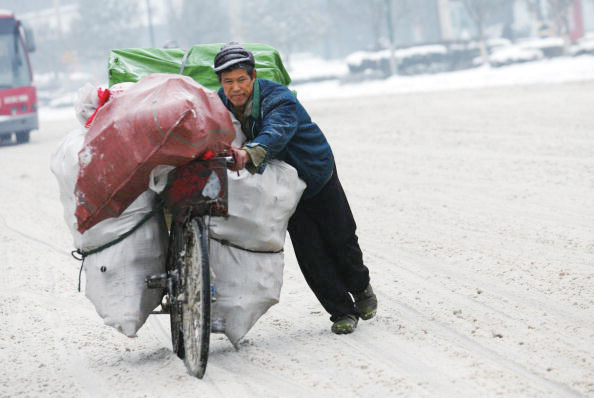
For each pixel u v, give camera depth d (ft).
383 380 22.74
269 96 24.77
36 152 106.73
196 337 23.86
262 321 29.94
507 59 217.36
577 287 30.58
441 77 189.88
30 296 35.91
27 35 124.36
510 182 52.65
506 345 25.03
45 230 51.08
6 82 122.93
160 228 25.07
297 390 22.52
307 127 25.49
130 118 22.24
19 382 25.30
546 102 99.19
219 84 27.27
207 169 22.74
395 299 31.14
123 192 23.12
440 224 43.19
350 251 27.25
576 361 23.24
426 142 75.31
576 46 239.50
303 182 25.77
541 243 37.47
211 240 25.12
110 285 24.70
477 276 33.30
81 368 26.32
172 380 23.97
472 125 83.87
